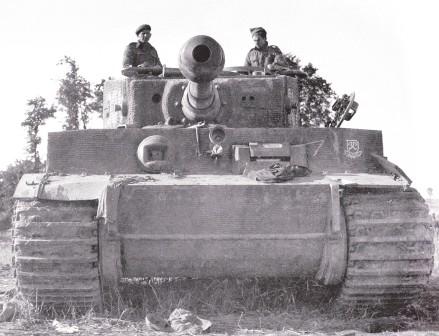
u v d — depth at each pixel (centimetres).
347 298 866
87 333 752
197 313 891
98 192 819
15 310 847
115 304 899
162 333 755
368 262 834
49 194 823
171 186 812
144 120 1066
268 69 1170
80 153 909
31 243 816
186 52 866
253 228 841
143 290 966
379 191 855
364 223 827
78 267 822
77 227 817
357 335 748
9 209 3341
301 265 883
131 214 825
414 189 859
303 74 1195
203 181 838
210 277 920
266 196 821
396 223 830
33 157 3444
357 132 952
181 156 917
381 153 960
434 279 1256
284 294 980
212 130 920
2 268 1585
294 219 840
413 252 834
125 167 909
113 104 1129
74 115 2945
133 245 847
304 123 1841
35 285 832
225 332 771
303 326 816
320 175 885
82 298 840
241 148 910
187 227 836
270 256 865
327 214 838
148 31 1258
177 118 1041
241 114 1067
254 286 977
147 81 1070
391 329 815
